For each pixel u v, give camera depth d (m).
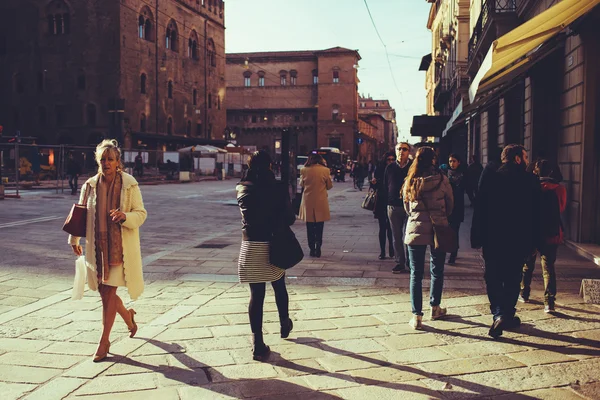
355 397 3.71
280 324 5.03
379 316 5.56
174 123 52.03
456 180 8.28
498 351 4.56
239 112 80.75
